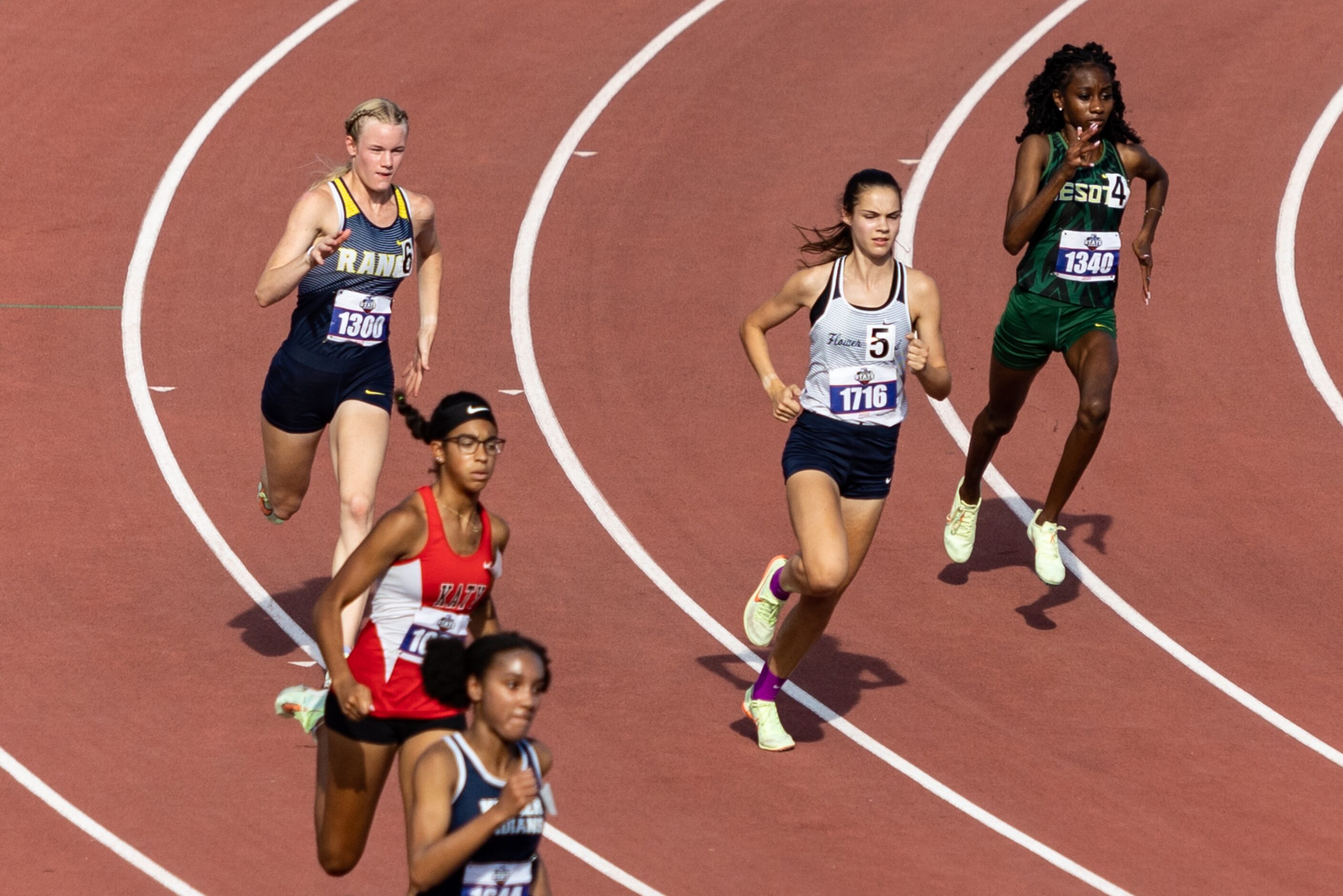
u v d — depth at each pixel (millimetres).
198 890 25312
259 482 40594
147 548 37219
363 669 22125
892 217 28734
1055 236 34406
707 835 27812
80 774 28500
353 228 29500
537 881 19859
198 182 56531
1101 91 33875
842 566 28359
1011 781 30219
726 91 65375
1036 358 35125
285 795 28219
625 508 40562
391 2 71375
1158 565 39156
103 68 63875
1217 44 70812
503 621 35094
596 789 29062
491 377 46781
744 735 31375
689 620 35781
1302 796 30094
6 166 56625
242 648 33312
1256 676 34500
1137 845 28219
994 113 64188
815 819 28531
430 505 21750
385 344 30422
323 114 61594
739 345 49250
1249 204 58562
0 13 67750
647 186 58188
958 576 38531
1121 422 46094
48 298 49312
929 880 26750
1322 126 63938
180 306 49469
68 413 43219
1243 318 51812
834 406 29250
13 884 25172
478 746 19062
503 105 63312
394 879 25938
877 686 33594
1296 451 44750
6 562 36062
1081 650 35406
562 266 53156
